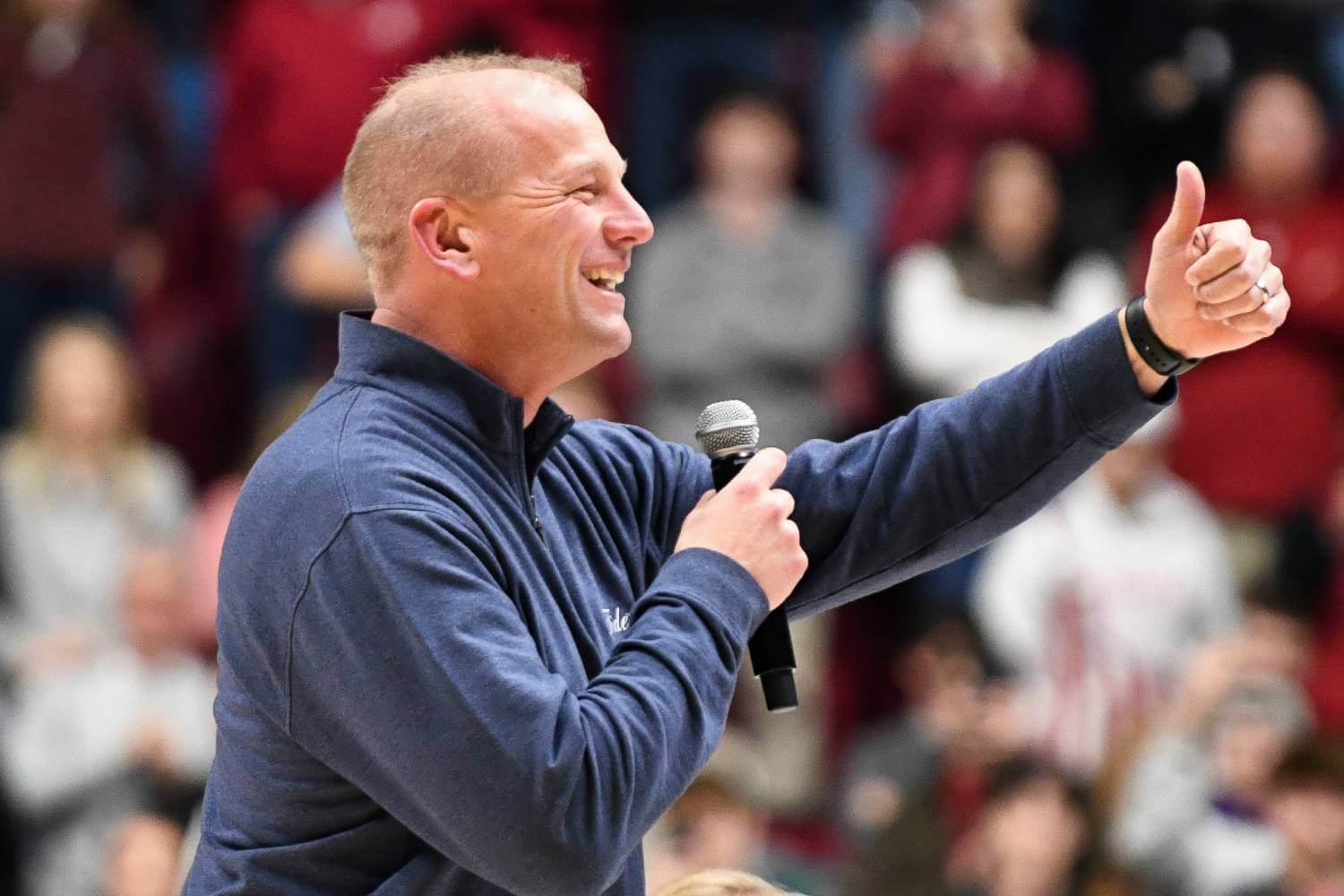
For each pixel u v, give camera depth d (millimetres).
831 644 14992
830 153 16641
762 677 5270
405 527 4680
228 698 4945
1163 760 12312
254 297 16125
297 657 4730
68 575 13703
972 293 14945
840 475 5531
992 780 12359
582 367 5145
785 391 14867
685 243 15039
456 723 4570
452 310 5059
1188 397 15641
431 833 4652
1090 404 5305
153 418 16203
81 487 13898
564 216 4984
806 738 14562
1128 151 16469
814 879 12773
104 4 15898
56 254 15633
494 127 4977
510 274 4996
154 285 16406
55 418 13969
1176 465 15633
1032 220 15031
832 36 16766
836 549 5539
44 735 12633
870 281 15930
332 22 16031
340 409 4945
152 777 12672
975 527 5488
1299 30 16359
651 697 4656
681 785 4688
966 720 12719
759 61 16672
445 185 4984
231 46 16234
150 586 12836
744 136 15195
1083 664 13625
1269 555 15297
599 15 16359
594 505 5414
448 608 4629
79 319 15805
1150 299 5215
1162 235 5137
